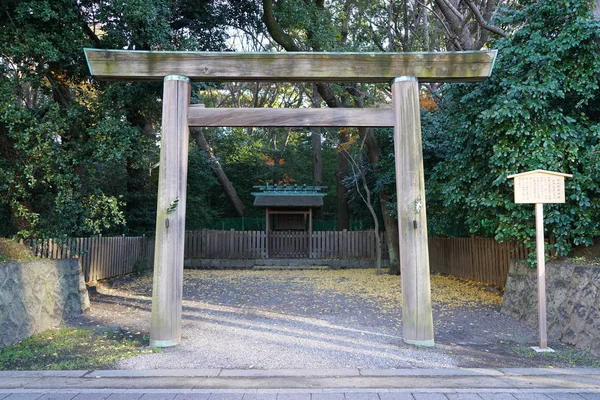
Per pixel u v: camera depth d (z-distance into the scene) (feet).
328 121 22.12
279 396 14.38
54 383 15.71
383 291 37.29
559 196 20.56
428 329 20.72
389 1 56.13
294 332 23.59
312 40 42.98
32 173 28.43
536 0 27.27
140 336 22.88
